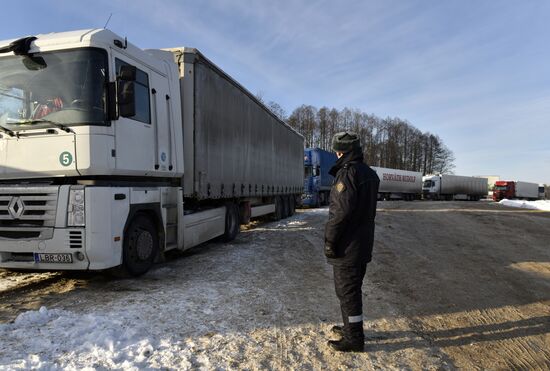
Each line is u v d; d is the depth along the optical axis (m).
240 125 10.54
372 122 87.75
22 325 4.02
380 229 12.95
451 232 12.72
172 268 6.93
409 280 6.54
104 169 5.23
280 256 8.21
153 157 6.36
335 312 4.82
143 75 6.21
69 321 4.10
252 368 3.31
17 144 5.30
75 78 5.23
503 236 11.99
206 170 8.20
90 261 5.15
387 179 46.94
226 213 9.80
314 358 3.56
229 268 6.97
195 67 7.72
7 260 5.32
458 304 5.33
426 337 4.18
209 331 4.03
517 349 3.96
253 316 4.54
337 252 3.62
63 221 5.11
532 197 67.00
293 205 18.56
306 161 27.70
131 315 4.34
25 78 5.36
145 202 6.07
